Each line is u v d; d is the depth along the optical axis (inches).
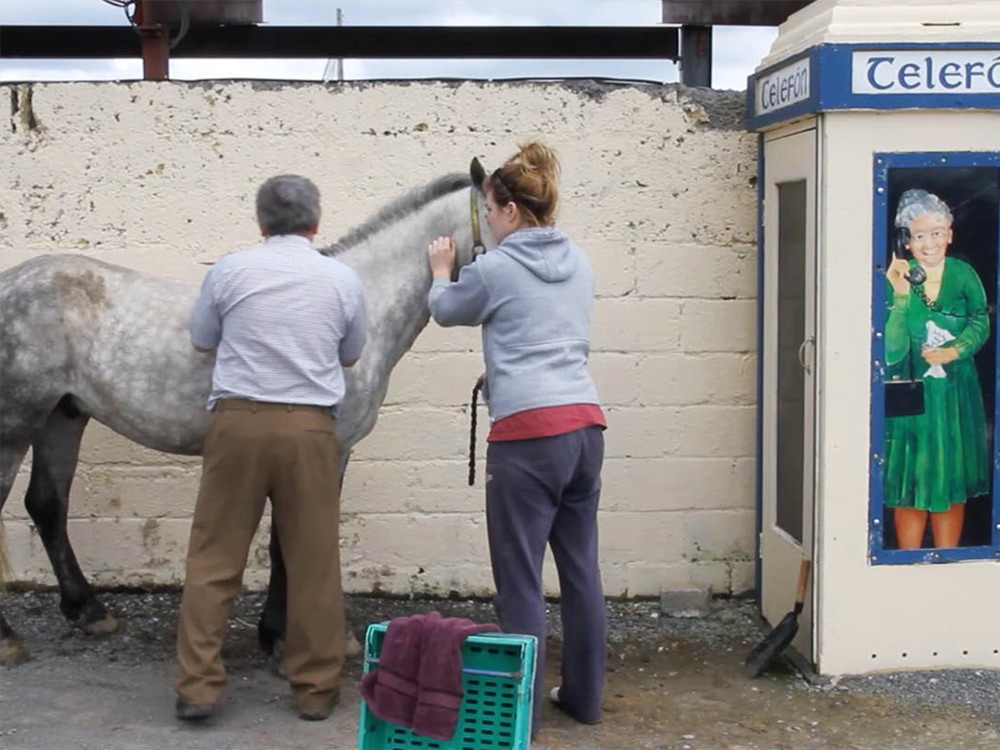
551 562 225.0
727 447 223.3
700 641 208.2
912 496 186.4
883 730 171.2
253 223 218.5
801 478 197.3
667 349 221.1
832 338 183.2
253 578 225.5
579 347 162.9
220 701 173.6
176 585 224.5
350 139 217.5
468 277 160.4
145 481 222.4
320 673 170.2
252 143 217.2
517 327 159.9
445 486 222.8
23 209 217.5
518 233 161.2
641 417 222.1
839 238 182.1
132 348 181.9
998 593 188.7
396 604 222.5
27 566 224.4
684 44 238.8
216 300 164.1
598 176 218.8
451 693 134.5
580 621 168.7
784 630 191.8
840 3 181.9
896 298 183.8
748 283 220.8
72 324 183.9
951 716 175.3
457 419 221.5
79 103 215.9
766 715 176.2
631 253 219.8
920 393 185.2
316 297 164.7
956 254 184.2
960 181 183.3
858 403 184.1
